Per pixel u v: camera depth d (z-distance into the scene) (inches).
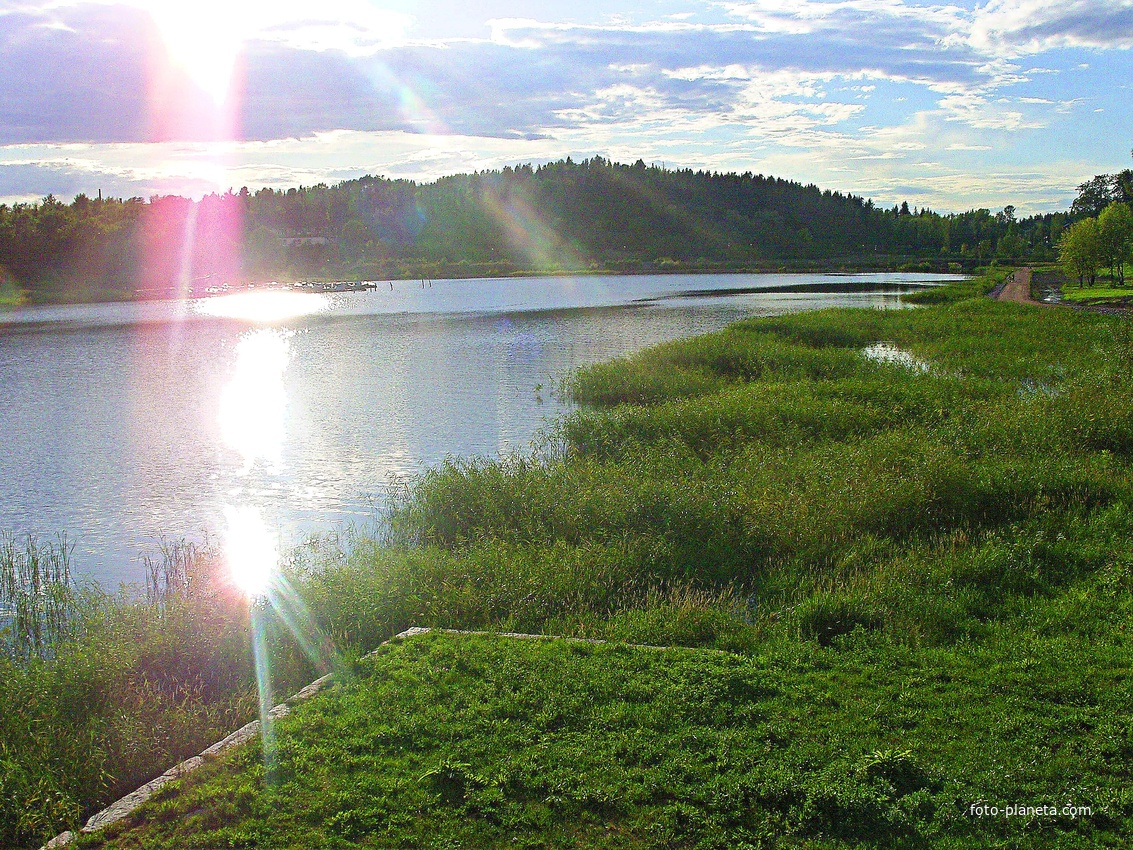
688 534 434.0
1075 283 2984.7
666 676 259.9
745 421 666.8
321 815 201.5
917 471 478.3
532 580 374.6
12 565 463.2
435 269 5718.5
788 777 205.3
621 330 1825.8
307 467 685.9
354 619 345.4
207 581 399.5
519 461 623.2
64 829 219.6
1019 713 233.6
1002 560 367.9
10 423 880.3
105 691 289.7
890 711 236.8
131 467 693.3
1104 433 576.4
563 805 200.7
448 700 249.9
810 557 399.5
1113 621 301.4
